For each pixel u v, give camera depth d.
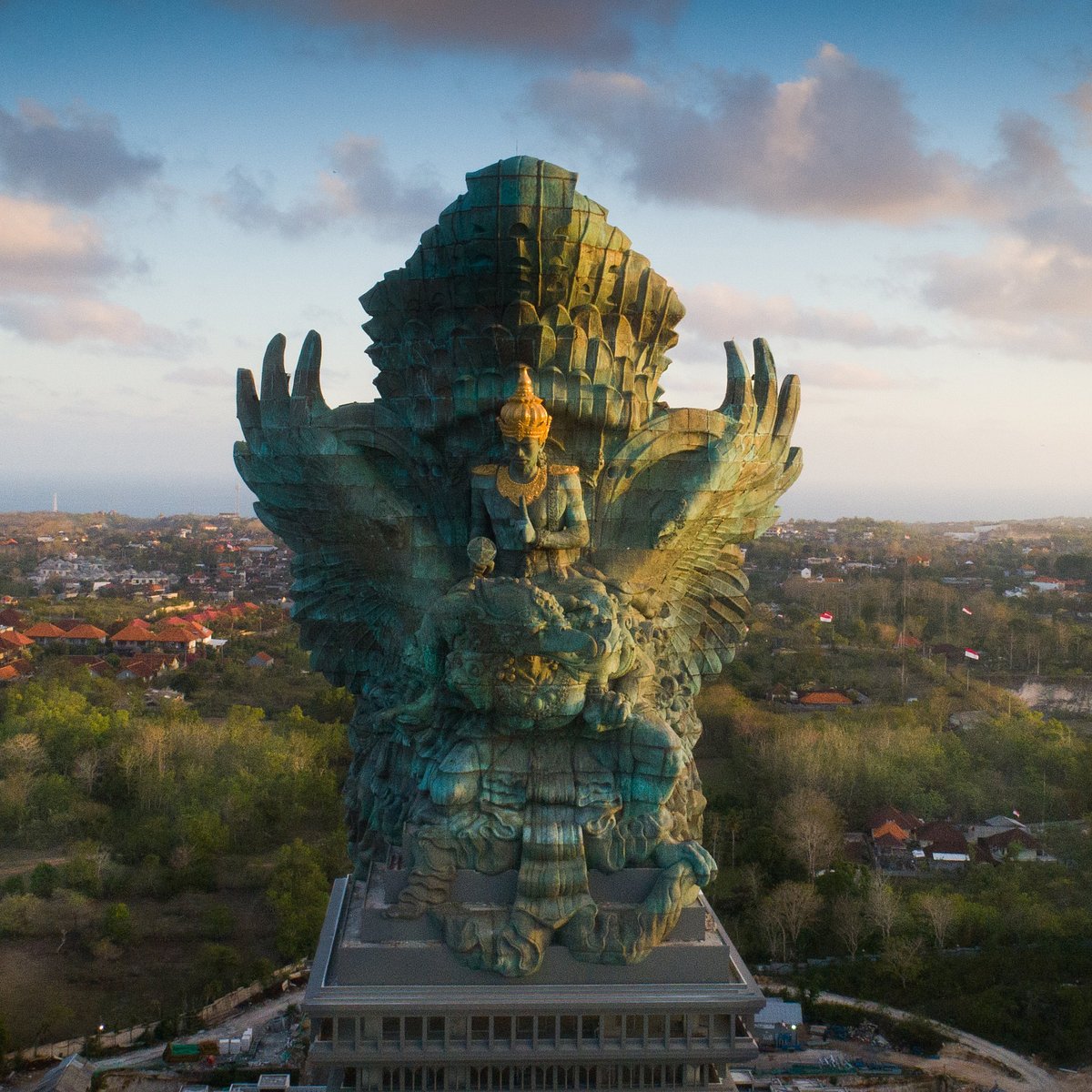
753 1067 40.62
